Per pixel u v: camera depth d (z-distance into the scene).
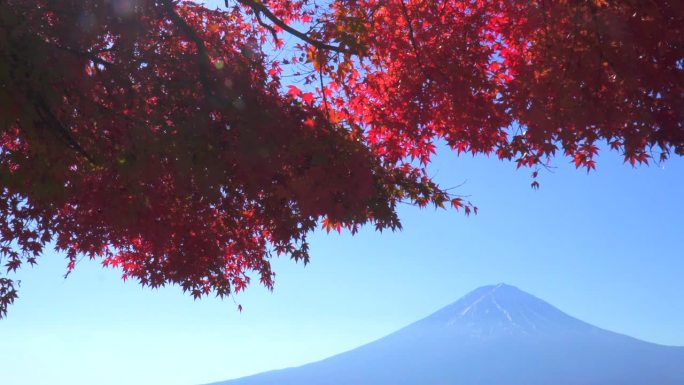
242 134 8.45
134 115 8.39
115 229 10.05
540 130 8.70
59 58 7.30
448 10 9.54
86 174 9.17
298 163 8.70
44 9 7.77
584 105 8.00
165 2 9.16
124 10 8.31
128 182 9.00
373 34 9.84
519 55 9.09
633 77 7.64
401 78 9.94
